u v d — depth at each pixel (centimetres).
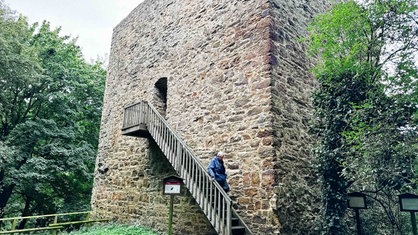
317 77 650
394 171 489
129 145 988
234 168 633
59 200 1565
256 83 634
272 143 574
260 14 666
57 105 1391
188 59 834
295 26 719
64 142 1383
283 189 569
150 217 830
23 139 1265
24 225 1520
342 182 598
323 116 630
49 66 1393
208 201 553
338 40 646
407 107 520
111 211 987
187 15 879
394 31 568
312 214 616
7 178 1186
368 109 546
